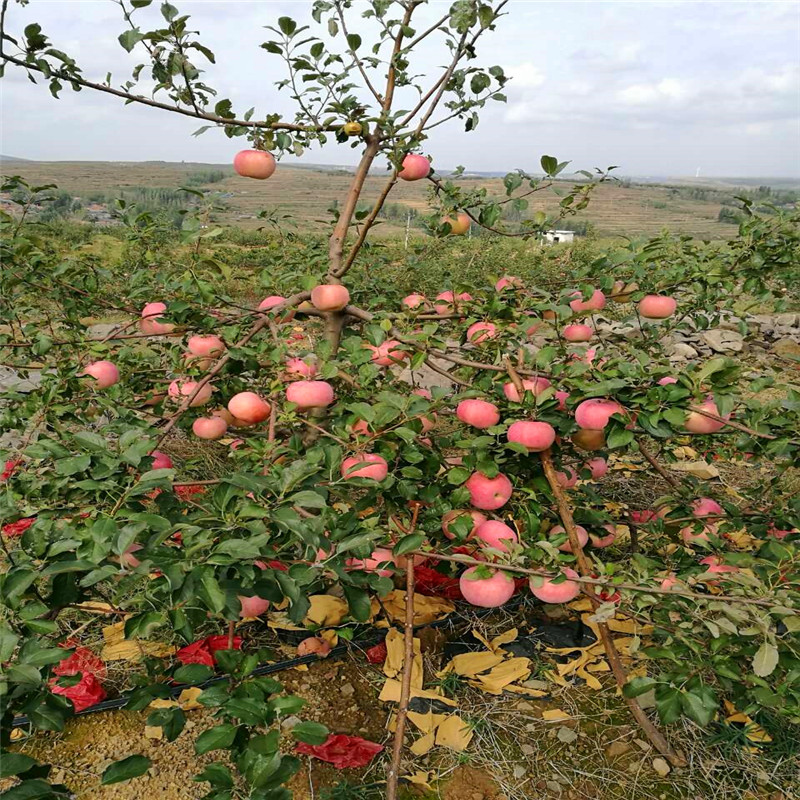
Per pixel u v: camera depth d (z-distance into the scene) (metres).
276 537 1.66
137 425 2.41
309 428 3.09
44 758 2.11
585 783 2.07
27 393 2.69
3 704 1.30
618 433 2.06
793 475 4.29
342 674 2.54
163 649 2.53
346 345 2.60
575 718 2.32
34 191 3.18
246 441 2.30
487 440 2.17
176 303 2.87
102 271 3.35
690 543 2.26
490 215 3.01
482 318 2.81
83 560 1.37
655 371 2.07
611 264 2.84
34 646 1.37
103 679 2.41
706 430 2.24
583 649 2.64
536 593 2.06
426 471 2.37
